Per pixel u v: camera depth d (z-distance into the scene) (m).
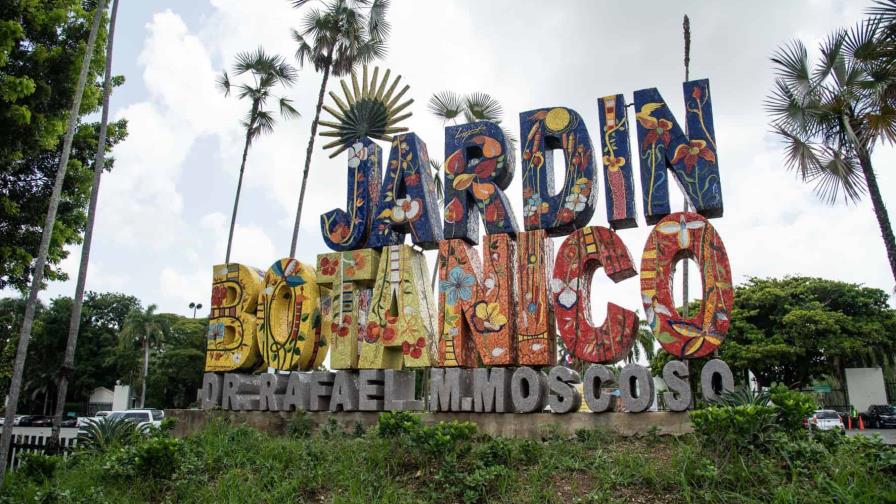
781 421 8.20
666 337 9.84
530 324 10.79
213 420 12.55
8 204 15.03
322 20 24.52
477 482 8.06
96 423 12.72
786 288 35.31
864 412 32.66
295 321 12.83
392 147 12.80
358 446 9.84
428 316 12.02
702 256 9.87
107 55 14.53
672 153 10.50
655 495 7.46
